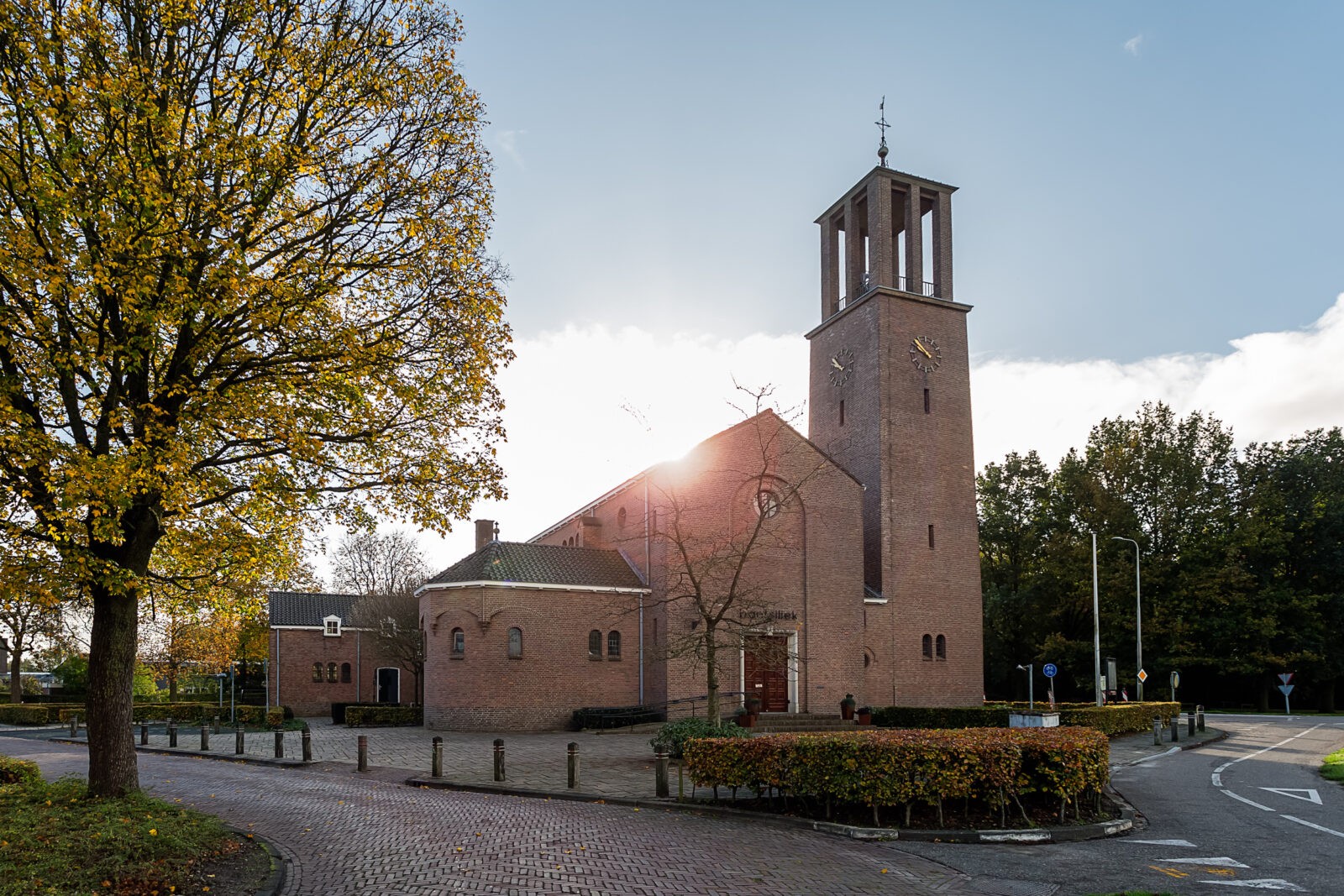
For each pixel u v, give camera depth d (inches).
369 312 576.7
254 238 528.4
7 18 439.2
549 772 827.4
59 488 425.7
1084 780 582.9
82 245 471.2
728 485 1480.1
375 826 544.4
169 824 464.4
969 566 1713.8
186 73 512.1
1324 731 1440.7
